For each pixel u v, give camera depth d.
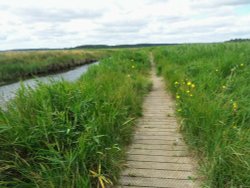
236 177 2.61
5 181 2.54
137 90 7.39
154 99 7.26
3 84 14.91
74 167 2.68
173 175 3.14
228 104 4.00
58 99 3.49
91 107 3.66
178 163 3.43
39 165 2.71
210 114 3.79
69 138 2.99
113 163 3.11
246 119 3.69
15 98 3.39
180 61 11.55
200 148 3.53
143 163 3.45
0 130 2.71
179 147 3.92
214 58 8.41
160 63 14.80
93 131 3.10
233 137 3.10
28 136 2.80
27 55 27.06
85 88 4.23
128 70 9.90
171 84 7.75
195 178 3.02
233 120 3.54
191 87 5.48
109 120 3.68
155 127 4.86
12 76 17.77
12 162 2.62
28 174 2.59
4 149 2.75
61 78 4.55
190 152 3.70
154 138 4.30
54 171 2.67
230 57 7.23
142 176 3.13
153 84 9.60
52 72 21.84
